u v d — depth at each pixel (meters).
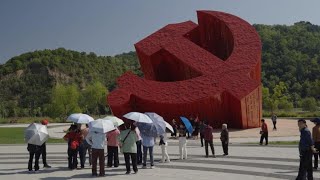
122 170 13.32
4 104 107.62
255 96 28.25
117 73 145.25
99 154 12.12
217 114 29.00
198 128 26.03
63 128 45.03
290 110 64.81
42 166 14.93
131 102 28.42
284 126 33.25
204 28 32.69
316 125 12.35
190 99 27.56
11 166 14.99
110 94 27.70
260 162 14.45
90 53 153.00
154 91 28.19
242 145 20.77
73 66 140.38
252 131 28.19
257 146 20.20
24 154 19.44
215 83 27.98
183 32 31.61
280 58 93.44
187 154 17.62
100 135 12.14
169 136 27.91
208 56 29.59
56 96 74.62
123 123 14.06
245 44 29.66
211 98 27.67
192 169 13.12
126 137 12.35
